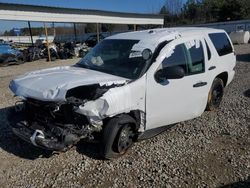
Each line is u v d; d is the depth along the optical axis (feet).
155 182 14.10
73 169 15.21
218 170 15.15
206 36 21.80
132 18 106.32
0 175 14.76
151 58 17.22
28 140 14.93
